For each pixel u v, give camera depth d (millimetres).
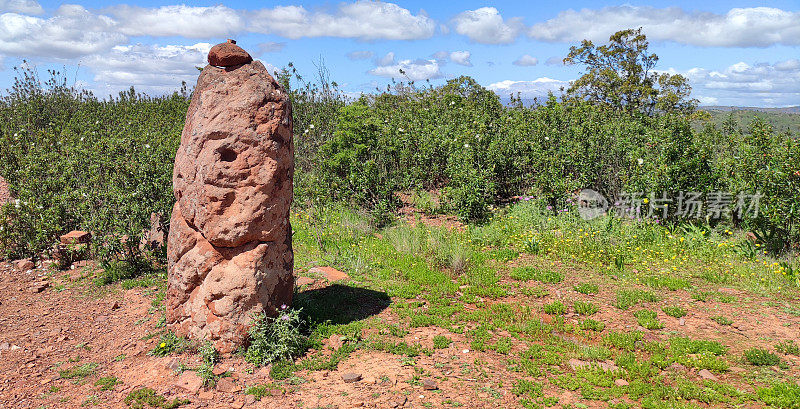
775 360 5227
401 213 12359
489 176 12391
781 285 7496
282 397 4516
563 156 12914
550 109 16000
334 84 17875
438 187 14430
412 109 17875
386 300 6965
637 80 29328
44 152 13539
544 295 7258
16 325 6246
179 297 5547
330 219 10969
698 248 9312
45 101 20219
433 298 6977
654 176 10727
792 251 8789
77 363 5242
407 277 7910
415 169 13492
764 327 6129
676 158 10875
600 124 14938
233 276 5273
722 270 8219
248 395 4547
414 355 5340
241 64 5590
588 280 7938
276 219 5434
